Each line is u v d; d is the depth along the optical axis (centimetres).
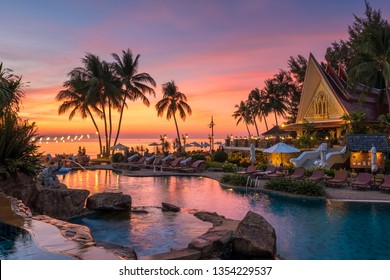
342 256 947
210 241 927
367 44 3369
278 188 2016
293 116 6131
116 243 1045
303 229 1235
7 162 1309
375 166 2456
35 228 843
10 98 1608
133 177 2883
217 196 1927
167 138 5275
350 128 3550
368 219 1381
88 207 1477
